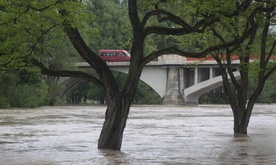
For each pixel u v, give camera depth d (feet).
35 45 61.05
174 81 319.06
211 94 412.98
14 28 57.00
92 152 65.16
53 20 57.67
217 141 84.43
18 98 268.62
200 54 64.44
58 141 82.38
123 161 57.36
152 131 107.04
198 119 159.53
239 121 101.09
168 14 63.16
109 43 327.47
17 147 73.05
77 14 57.16
